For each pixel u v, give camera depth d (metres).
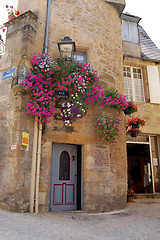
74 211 6.00
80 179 6.64
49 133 6.16
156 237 3.68
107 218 5.23
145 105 9.16
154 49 10.73
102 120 6.30
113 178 6.55
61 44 6.38
